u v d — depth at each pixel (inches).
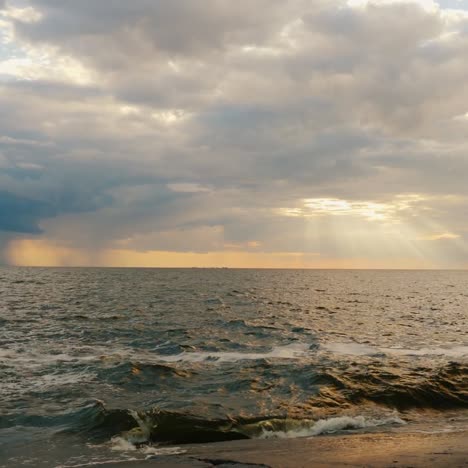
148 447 506.0
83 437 529.0
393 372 840.9
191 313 1879.9
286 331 1423.5
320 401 681.6
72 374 823.7
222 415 603.8
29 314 1721.2
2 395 688.4
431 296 3280.0
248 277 6845.5
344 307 2300.7
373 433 547.8
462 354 1088.2
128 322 1555.1
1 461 455.2
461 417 644.7
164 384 768.3
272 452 450.9
